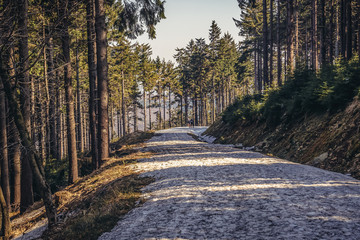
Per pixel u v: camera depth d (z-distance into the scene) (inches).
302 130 609.9
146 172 487.8
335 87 539.5
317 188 299.3
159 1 666.8
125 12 686.5
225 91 3412.9
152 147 938.1
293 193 284.4
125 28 706.8
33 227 433.7
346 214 214.2
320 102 586.6
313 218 210.2
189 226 217.6
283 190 298.8
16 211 621.6
